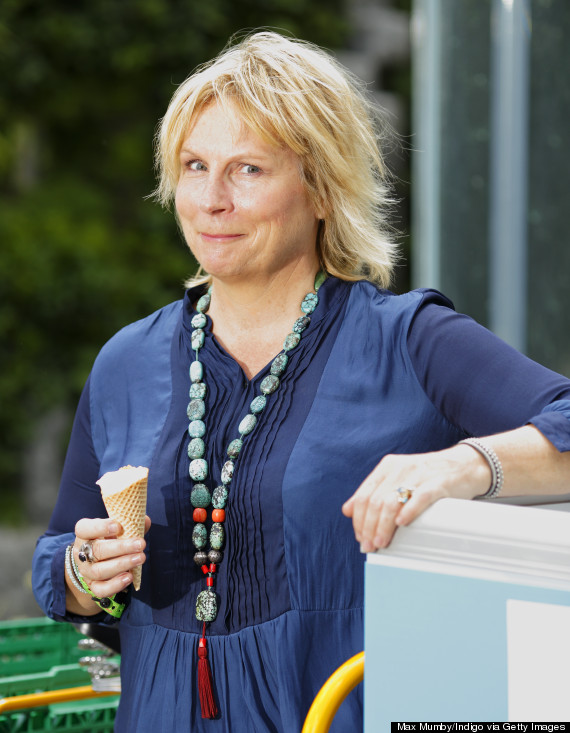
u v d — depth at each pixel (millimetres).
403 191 16688
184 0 18438
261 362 2766
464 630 1783
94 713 3822
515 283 6688
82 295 18047
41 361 18000
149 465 2736
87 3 18328
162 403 2812
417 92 7180
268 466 2570
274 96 2623
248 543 2562
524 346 6699
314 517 2516
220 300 2838
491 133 6777
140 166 19156
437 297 2738
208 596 2582
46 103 18594
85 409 3002
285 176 2680
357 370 2643
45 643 4199
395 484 2014
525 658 1722
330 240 2836
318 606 2512
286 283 2770
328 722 2154
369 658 1890
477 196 6844
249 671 2512
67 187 18875
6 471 17516
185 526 2666
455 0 6852
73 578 2725
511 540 1733
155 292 18594
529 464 2184
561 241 6707
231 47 2881
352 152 2783
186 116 2703
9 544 15094
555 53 6648
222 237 2668
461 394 2514
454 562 1803
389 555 1890
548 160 6688
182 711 2566
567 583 1683
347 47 19031
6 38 18016
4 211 18188
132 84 18906
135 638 2734
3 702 3371
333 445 2559
